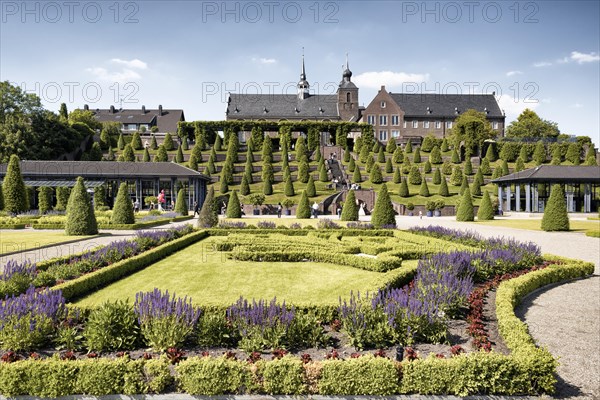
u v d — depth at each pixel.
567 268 12.83
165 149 72.38
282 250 15.70
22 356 6.39
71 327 7.28
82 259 11.94
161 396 5.56
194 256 15.69
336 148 78.88
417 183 61.81
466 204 37.00
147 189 48.03
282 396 5.64
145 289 10.52
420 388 5.63
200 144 75.81
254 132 79.88
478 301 9.33
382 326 7.08
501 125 96.25
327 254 14.47
